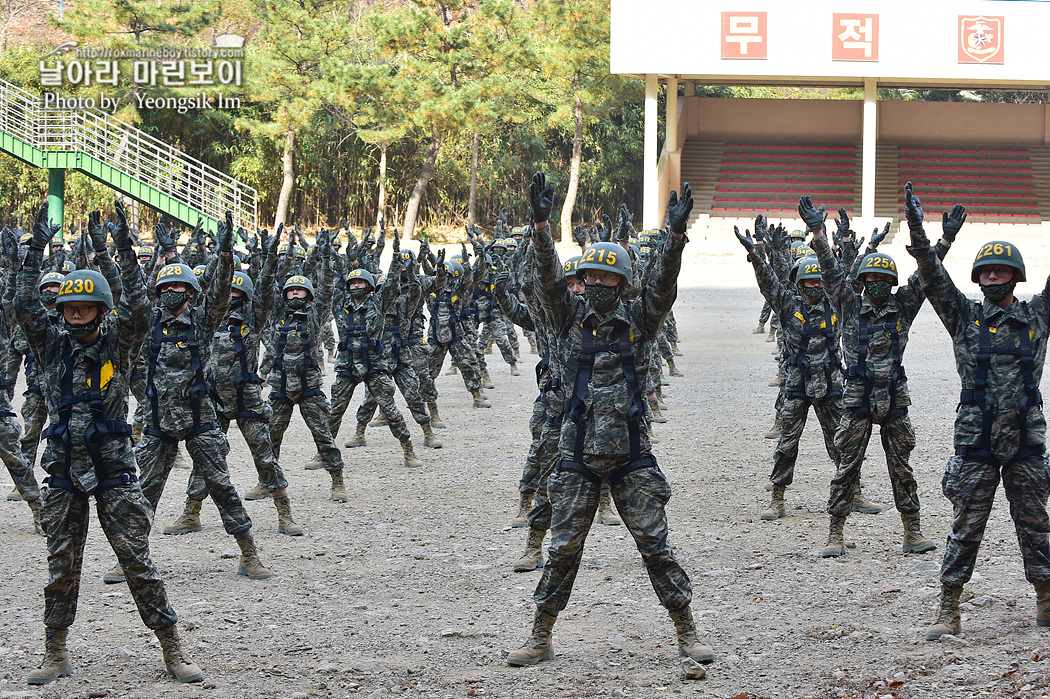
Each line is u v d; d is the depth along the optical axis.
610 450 6.51
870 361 8.86
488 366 21.78
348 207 61.72
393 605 8.02
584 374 6.56
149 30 51.66
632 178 65.12
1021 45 48.34
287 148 54.47
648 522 6.57
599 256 6.40
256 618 7.75
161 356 8.64
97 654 7.05
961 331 7.11
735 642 7.05
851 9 48.44
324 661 6.88
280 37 51.75
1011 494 6.99
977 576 8.21
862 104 61.62
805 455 13.10
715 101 62.28
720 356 22.19
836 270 9.02
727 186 57.34
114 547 6.49
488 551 9.42
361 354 12.55
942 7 48.19
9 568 9.02
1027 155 59.81
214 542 9.82
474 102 50.25
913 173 58.19
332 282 12.14
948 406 15.69
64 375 6.48
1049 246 50.25
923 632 7.07
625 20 49.25
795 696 6.09
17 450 9.98
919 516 9.41
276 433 10.91
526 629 7.46
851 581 8.32
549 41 56.88
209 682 6.55
